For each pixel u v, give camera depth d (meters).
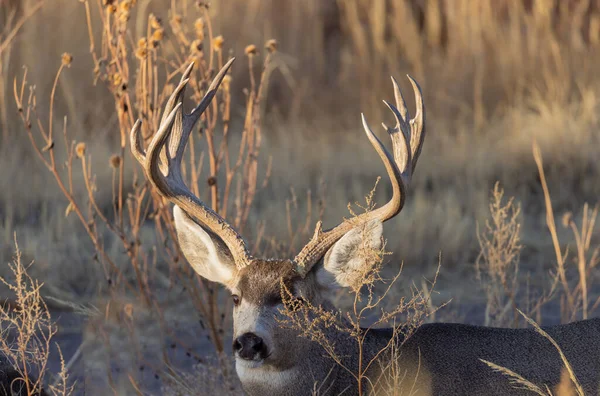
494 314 16.73
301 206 24.80
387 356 13.10
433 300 19.50
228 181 17.28
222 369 15.60
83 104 30.30
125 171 25.38
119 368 16.72
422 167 27.52
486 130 30.89
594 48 33.72
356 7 37.41
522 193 26.14
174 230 17.00
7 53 28.11
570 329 13.27
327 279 12.88
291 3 36.72
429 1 36.41
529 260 22.28
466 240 22.83
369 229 12.52
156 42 16.56
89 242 22.31
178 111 13.77
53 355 17.06
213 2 34.34
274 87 35.00
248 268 12.75
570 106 30.70
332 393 13.02
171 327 18.12
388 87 34.59
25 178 25.91
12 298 18.11
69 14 31.58
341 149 29.86
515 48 33.97
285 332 12.41
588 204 25.70
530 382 12.40
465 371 12.94
